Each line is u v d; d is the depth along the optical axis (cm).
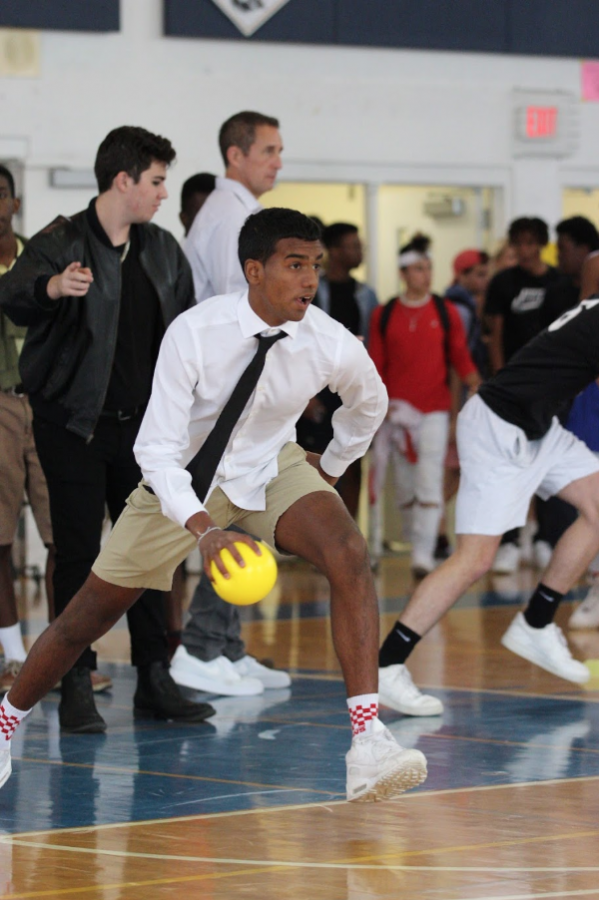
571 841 636
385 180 1894
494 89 1942
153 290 901
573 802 706
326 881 580
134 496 685
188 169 1789
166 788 745
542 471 983
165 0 1747
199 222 1026
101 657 1205
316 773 777
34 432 900
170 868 602
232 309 646
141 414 904
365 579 641
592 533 1010
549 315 1608
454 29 1895
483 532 952
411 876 585
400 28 1864
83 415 872
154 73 1769
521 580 1633
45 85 1725
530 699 991
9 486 1025
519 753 821
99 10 1719
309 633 1300
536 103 1955
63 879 588
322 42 1827
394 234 2297
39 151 1728
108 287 872
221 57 1798
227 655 1049
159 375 646
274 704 991
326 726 910
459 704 974
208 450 660
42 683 693
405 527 1706
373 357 1631
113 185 872
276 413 672
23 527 1695
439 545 1839
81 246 872
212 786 748
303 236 632
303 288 632
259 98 1819
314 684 1065
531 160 1970
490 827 661
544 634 1021
